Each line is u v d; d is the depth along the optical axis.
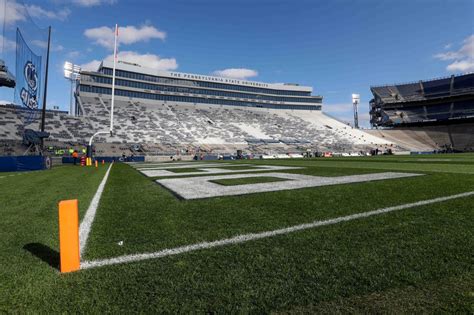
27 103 15.46
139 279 2.02
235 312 1.60
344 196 5.20
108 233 3.12
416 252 2.42
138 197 5.54
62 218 2.19
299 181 7.80
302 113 78.19
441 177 8.14
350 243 2.67
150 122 51.06
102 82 56.66
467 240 2.69
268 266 2.20
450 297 1.71
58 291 1.87
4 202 5.21
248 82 73.19
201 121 57.66
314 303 1.68
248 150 47.50
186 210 4.25
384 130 66.25
